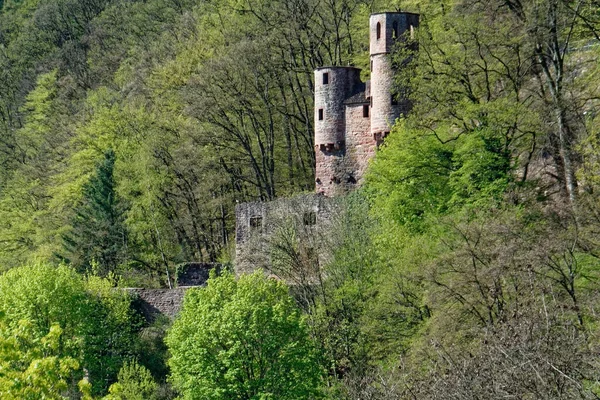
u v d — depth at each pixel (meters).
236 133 121.25
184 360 72.12
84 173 133.62
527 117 77.44
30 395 38.97
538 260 55.97
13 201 147.50
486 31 81.38
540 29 75.88
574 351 43.62
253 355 71.06
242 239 100.25
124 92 164.12
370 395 51.50
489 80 82.75
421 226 78.38
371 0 131.62
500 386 41.72
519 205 70.88
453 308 57.19
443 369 48.94
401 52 92.19
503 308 54.94
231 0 148.88
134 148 130.62
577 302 52.97
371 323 69.00
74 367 40.72
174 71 140.38
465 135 81.19
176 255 121.12
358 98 108.12
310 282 84.31
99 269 115.94
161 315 97.44
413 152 83.44
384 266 76.25
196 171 122.94
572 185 70.50
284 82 127.50
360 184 105.06
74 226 121.12
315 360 70.88
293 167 128.75
